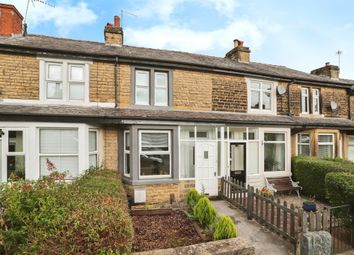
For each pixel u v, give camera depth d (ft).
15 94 26.30
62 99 28.02
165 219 20.49
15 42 27.30
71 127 25.90
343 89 46.32
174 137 28.89
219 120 30.71
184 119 28.60
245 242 14.23
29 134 24.32
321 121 40.14
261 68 41.39
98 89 29.37
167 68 32.19
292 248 17.99
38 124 24.64
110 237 11.15
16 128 24.04
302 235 16.92
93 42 36.37
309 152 39.19
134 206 25.36
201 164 31.09
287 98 40.47
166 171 28.99
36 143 24.66
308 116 42.22
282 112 39.86
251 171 35.19
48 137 25.52
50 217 11.70
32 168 24.35
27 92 26.68
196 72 33.83
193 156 31.14
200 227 18.24
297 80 40.60
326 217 17.75
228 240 14.39
